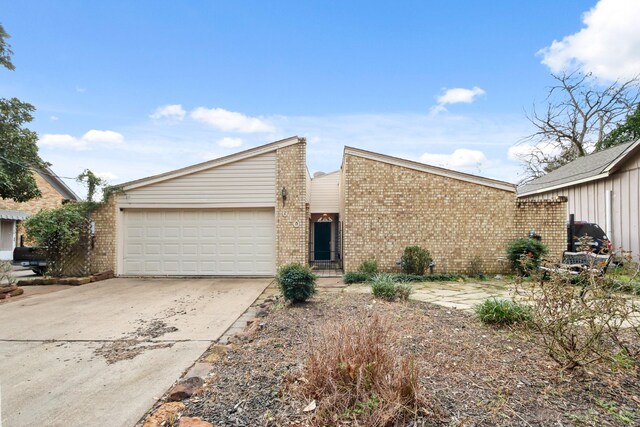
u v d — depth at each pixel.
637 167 9.73
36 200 19.06
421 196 9.76
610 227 10.55
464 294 6.99
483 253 9.62
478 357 3.30
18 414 2.60
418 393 2.35
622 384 2.74
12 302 6.75
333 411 2.30
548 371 2.98
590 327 3.07
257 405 2.50
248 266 10.14
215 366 3.32
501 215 9.65
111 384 3.08
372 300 6.09
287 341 3.91
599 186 11.05
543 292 3.25
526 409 2.39
